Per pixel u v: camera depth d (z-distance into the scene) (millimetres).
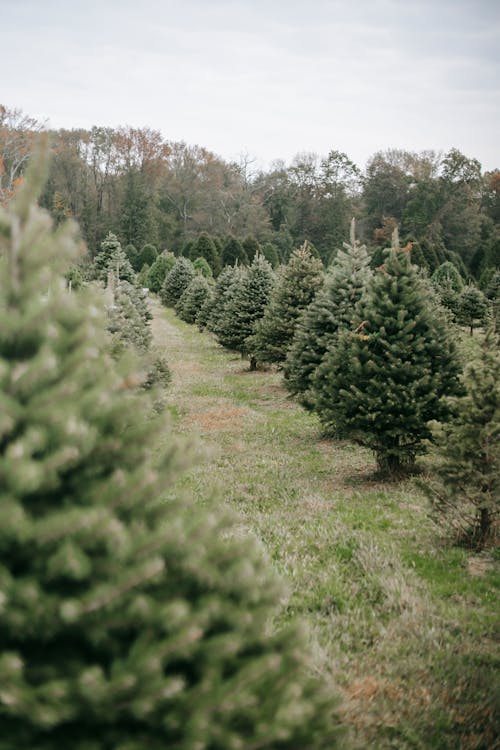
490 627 6148
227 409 17516
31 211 3051
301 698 3127
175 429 15047
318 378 12039
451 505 8344
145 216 78812
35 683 2680
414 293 11109
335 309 15789
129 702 2543
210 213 86062
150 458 3453
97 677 2441
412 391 10398
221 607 3062
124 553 2842
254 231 82688
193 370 24375
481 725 4762
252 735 2807
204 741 2586
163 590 3078
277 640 3225
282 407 18109
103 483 3080
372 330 11344
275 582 3523
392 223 76875
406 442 11633
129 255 70812
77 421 3006
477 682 5246
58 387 2922
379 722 4660
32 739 2641
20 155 46938
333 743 3336
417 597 6672
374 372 10969
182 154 92375
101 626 2723
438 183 77062
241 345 25922
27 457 2742
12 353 3025
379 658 5574
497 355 8273
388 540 8383
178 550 3098
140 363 3605
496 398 7746
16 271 3000
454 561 7770
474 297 33344
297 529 8766
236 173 95250
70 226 3105
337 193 83938
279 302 20281
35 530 2668
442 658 5590
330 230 83188
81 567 2652
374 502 10062
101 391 3156
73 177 75688
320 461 12867
